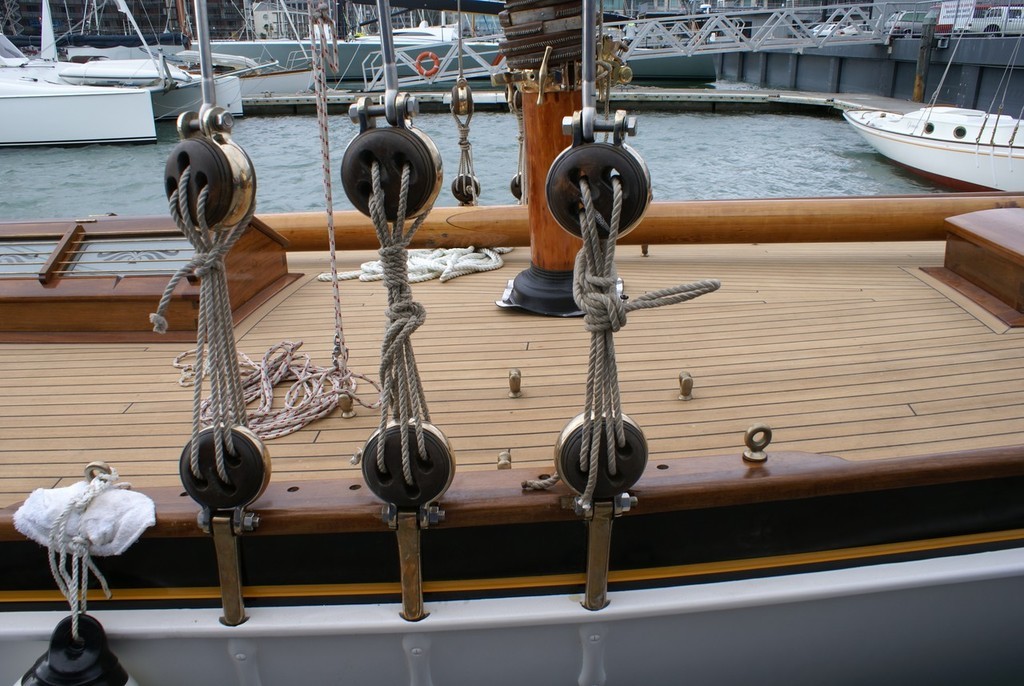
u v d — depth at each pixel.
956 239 3.18
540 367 2.53
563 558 1.69
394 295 1.40
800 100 21.20
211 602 1.70
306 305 3.18
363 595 1.70
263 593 1.70
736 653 1.79
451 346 2.72
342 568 1.69
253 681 1.73
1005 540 1.84
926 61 19.50
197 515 1.61
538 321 2.93
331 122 19.09
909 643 1.87
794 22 26.17
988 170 12.01
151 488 1.71
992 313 2.80
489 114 18.80
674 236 3.52
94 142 16.88
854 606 1.78
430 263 3.48
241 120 19.89
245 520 1.59
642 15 23.31
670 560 1.72
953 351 2.53
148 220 2.99
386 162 1.31
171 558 1.68
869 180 13.26
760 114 21.00
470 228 3.59
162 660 1.71
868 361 2.48
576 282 1.34
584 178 1.29
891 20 22.47
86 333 2.83
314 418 2.19
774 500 1.69
